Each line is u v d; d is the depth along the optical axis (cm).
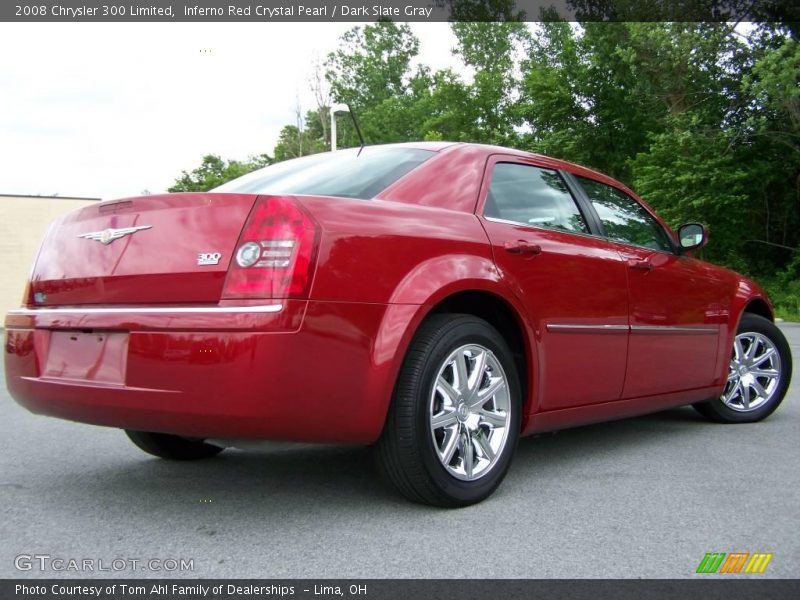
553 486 323
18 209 2703
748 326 479
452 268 287
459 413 288
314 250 250
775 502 298
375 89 5662
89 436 446
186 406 246
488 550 243
